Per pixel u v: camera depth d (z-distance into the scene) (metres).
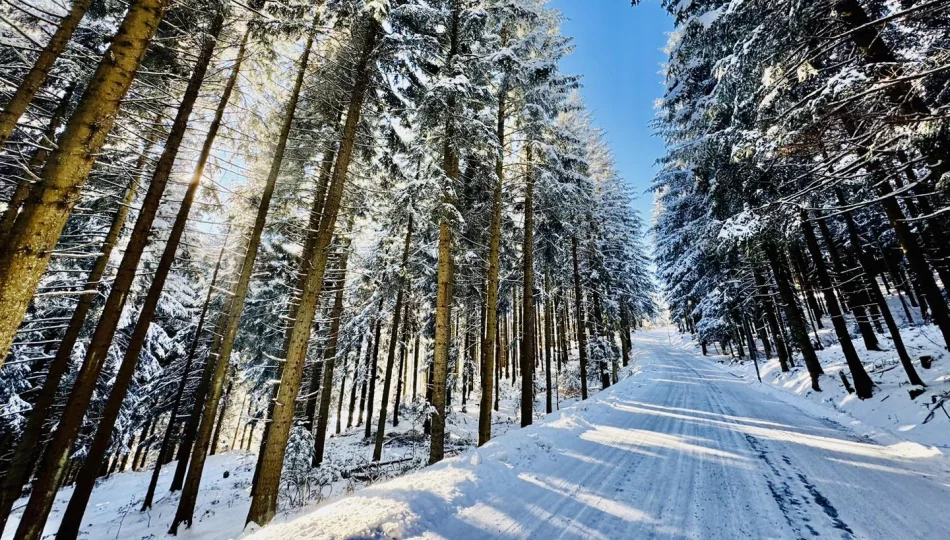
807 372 16.31
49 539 9.20
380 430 13.55
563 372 25.97
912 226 10.85
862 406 10.16
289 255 15.05
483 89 9.84
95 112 3.54
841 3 6.61
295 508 8.24
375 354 18.52
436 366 8.81
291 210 13.18
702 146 12.33
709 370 27.80
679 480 5.32
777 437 7.97
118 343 13.48
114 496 14.13
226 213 12.34
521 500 4.52
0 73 6.70
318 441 14.13
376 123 11.47
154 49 8.11
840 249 22.44
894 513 4.12
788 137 6.92
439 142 9.66
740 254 16.39
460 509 4.09
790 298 14.88
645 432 8.55
